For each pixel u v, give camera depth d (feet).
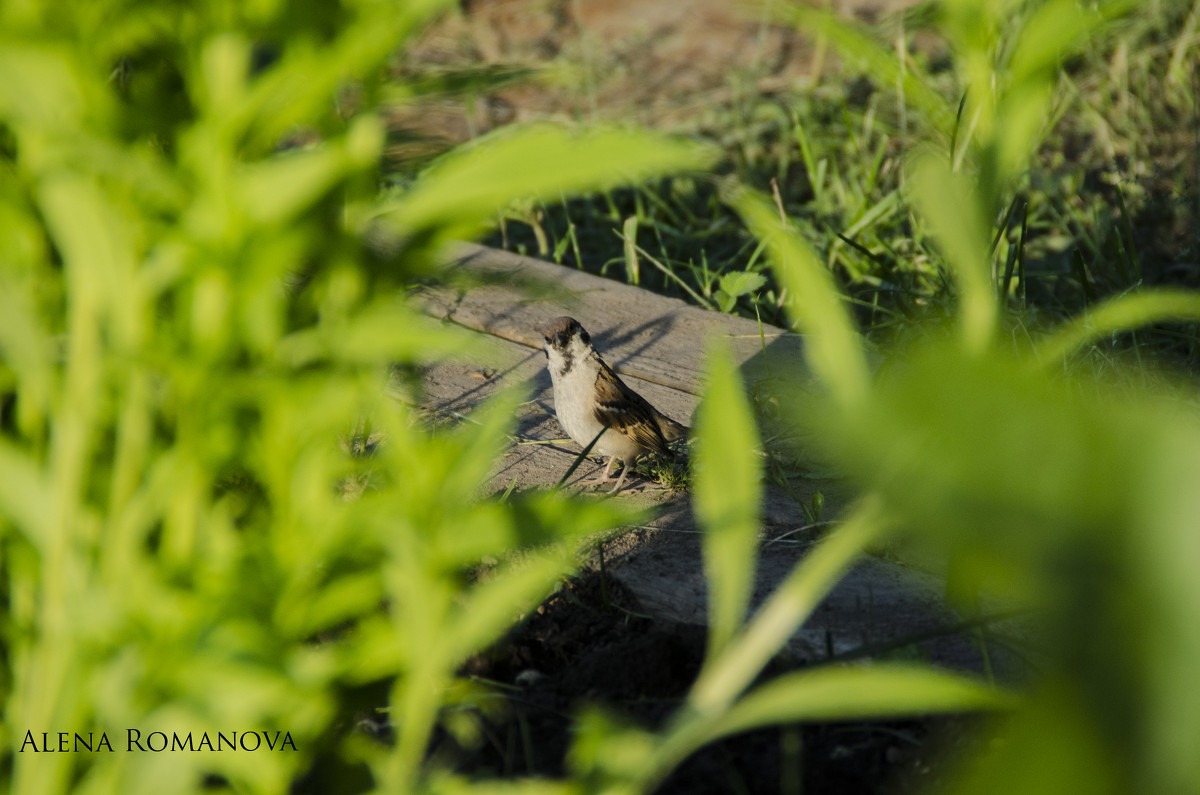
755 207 9.70
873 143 56.08
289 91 9.52
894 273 41.45
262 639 10.41
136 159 9.26
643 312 38.99
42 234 11.13
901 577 21.67
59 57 9.34
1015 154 9.34
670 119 61.72
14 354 10.28
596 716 10.87
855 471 4.90
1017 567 4.77
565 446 30.78
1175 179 47.26
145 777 10.41
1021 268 31.32
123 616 10.41
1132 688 4.86
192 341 10.12
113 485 10.59
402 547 10.53
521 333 36.94
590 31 74.79
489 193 8.75
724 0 82.38
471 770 16.84
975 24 10.12
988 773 5.39
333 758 13.84
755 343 35.99
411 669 10.64
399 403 17.04
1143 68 54.39
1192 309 9.21
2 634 12.36
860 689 8.38
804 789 16.05
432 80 10.06
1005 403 4.69
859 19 69.31
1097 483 4.54
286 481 10.89
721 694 8.93
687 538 24.53
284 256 9.61
